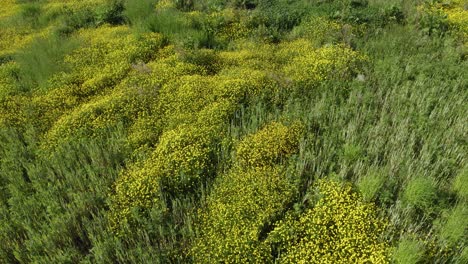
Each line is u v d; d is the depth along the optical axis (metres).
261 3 13.45
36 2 15.96
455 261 5.31
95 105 8.65
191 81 9.30
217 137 7.68
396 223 5.81
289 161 7.01
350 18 11.98
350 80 9.33
